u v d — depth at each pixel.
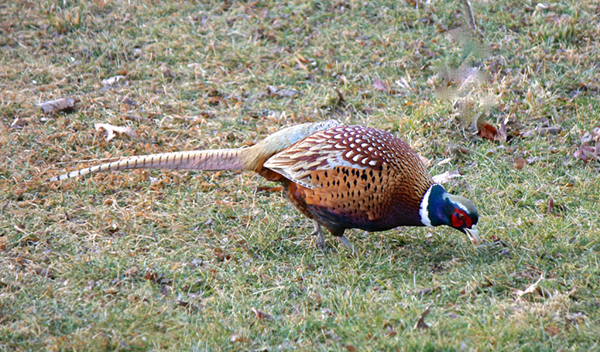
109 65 11.27
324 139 6.81
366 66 11.09
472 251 7.03
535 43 11.12
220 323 6.06
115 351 5.68
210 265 7.02
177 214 7.85
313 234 7.57
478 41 11.08
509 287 6.36
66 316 6.13
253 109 10.17
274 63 11.32
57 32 12.07
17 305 6.25
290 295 6.61
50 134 9.36
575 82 10.09
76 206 7.98
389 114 9.83
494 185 8.23
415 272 6.71
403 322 5.85
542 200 7.79
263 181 8.56
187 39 11.88
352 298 6.32
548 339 5.57
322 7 12.59
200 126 9.67
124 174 8.60
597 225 7.20
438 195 6.66
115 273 6.81
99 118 9.84
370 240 7.50
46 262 7.00
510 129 9.22
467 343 5.50
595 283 6.29
